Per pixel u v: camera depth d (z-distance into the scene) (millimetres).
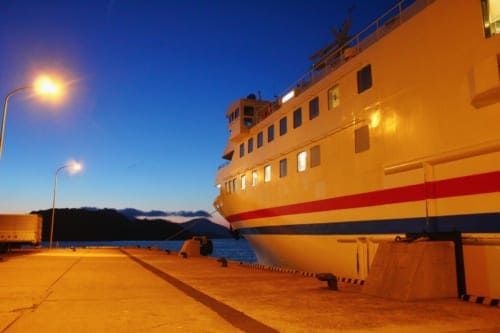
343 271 15758
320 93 17906
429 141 11891
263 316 7738
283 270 17469
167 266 19719
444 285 9664
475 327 6883
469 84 10695
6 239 33750
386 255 10469
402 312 8086
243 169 26281
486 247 10039
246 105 27156
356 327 6867
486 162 10195
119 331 6504
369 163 14398
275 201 21531
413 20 12953
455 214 10891
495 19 10375
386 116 13773
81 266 19359
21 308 8406
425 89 12227
